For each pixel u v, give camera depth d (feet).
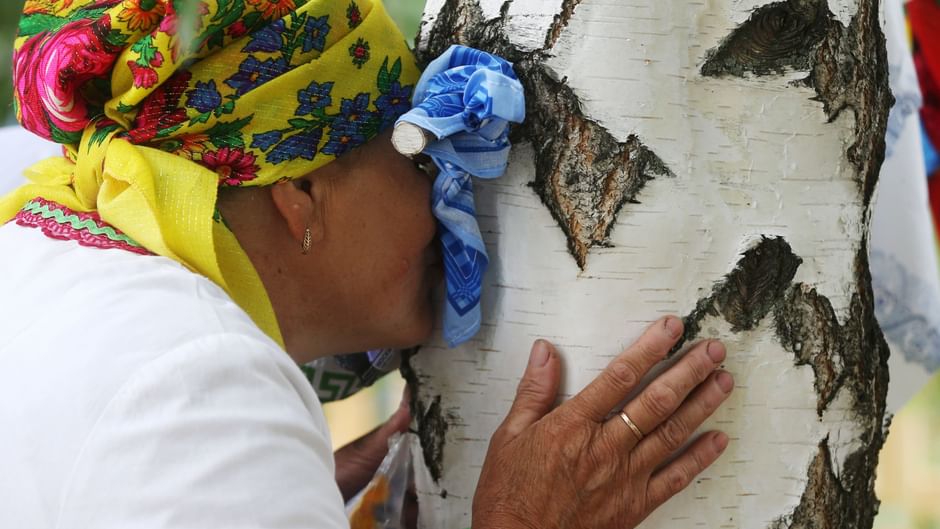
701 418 3.90
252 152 3.78
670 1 3.85
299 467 3.09
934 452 11.80
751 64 3.89
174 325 3.18
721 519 4.04
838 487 4.15
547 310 4.06
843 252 4.06
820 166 3.98
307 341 4.27
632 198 3.90
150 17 3.52
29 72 3.73
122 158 3.58
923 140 6.13
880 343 4.34
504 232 4.13
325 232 4.06
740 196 3.93
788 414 4.04
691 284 3.93
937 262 5.67
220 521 2.86
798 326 4.01
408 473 4.81
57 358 3.15
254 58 3.72
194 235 3.55
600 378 3.90
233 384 3.10
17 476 3.03
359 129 4.01
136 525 2.82
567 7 3.92
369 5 4.10
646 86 3.87
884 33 4.31
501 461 3.94
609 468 3.84
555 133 3.97
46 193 3.91
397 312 4.30
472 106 3.84
